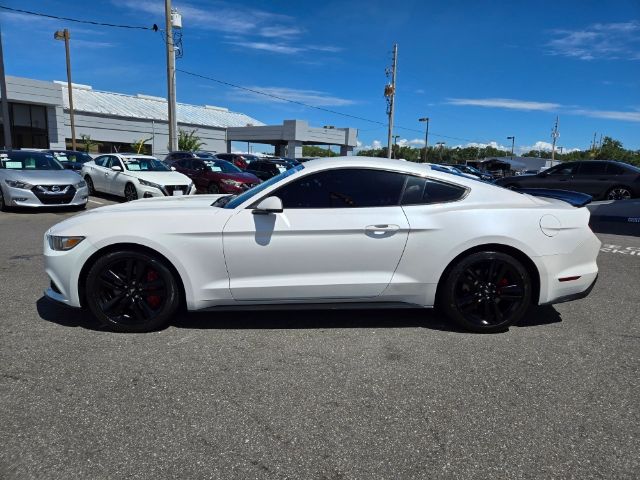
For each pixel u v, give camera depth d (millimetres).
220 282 3861
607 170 13281
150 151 45875
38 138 37781
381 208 3895
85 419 2709
